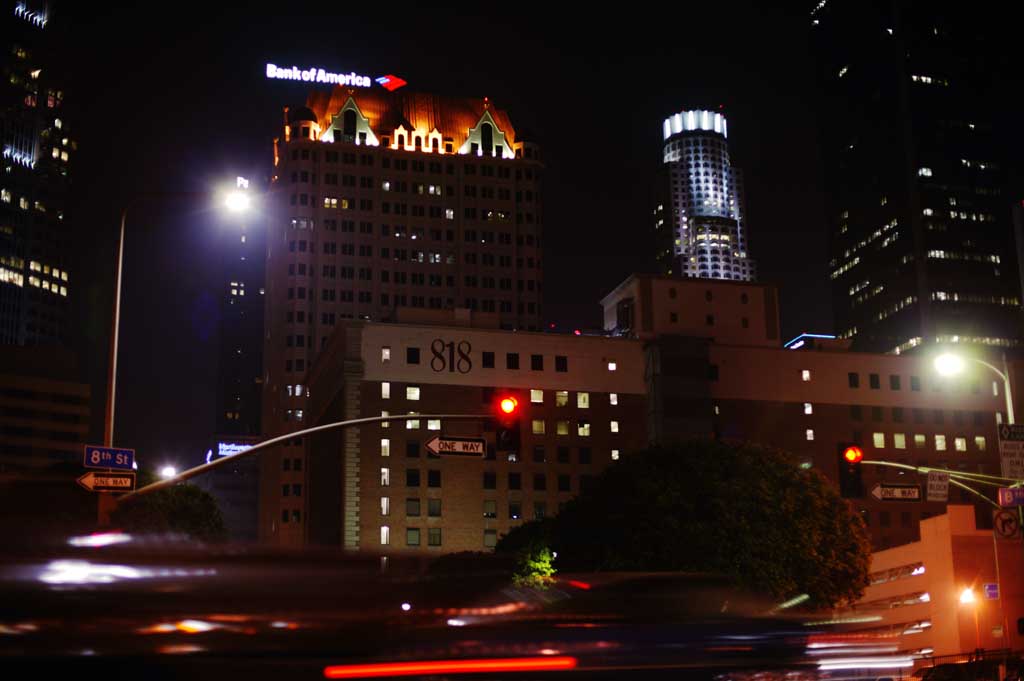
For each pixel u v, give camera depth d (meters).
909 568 100.25
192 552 12.64
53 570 11.80
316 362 164.50
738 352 146.62
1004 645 90.44
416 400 134.62
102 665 11.54
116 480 31.66
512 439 39.59
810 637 18.88
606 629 16.11
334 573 13.45
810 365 148.62
